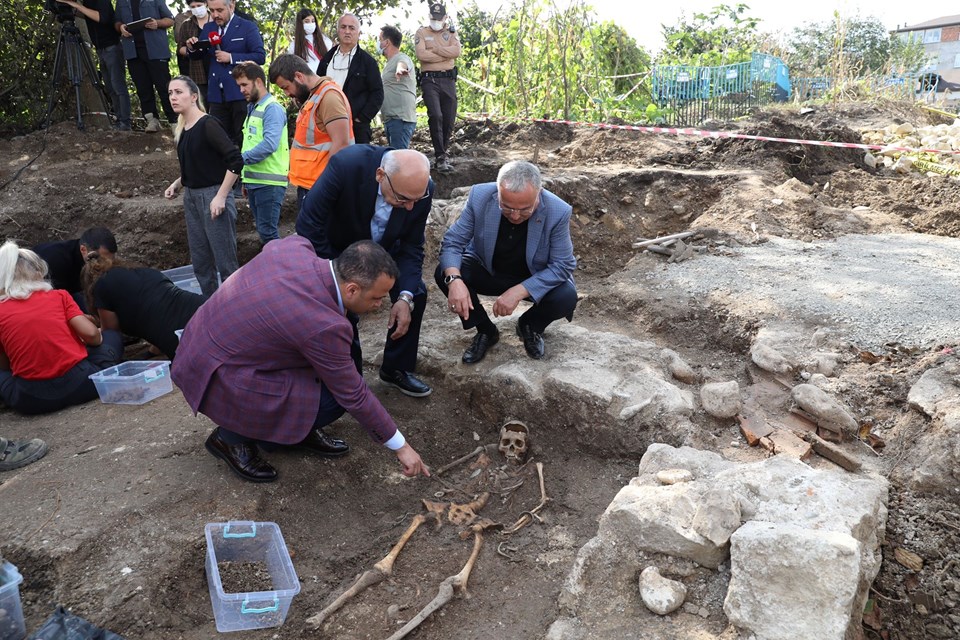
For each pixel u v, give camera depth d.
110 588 2.82
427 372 4.60
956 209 6.27
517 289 4.05
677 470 3.28
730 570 2.85
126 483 3.41
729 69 11.53
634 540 3.00
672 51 14.34
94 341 4.59
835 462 3.47
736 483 3.10
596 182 7.30
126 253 6.96
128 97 8.44
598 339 4.68
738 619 2.62
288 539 3.29
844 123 10.14
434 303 5.55
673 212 7.20
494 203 4.09
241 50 6.66
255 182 5.49
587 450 4.02
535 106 10.56
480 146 9.15
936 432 3.34
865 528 2.90
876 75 14.67
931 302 4.56
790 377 4.04
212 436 3.53
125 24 7.80
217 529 3.09
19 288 4.28
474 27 14.73
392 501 3.68
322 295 2.98
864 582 2.81
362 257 2.93
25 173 7.65
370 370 4.64
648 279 5.52
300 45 7.01
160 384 4.39
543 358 4.46
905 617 2.96
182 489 3.35
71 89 8.94
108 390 4.36
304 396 3.23
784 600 2.58
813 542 2.60
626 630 2.75
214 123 5.25
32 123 8.97
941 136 8.63
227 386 3.13
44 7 8.57
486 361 4.52
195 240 5.61
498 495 3.78
